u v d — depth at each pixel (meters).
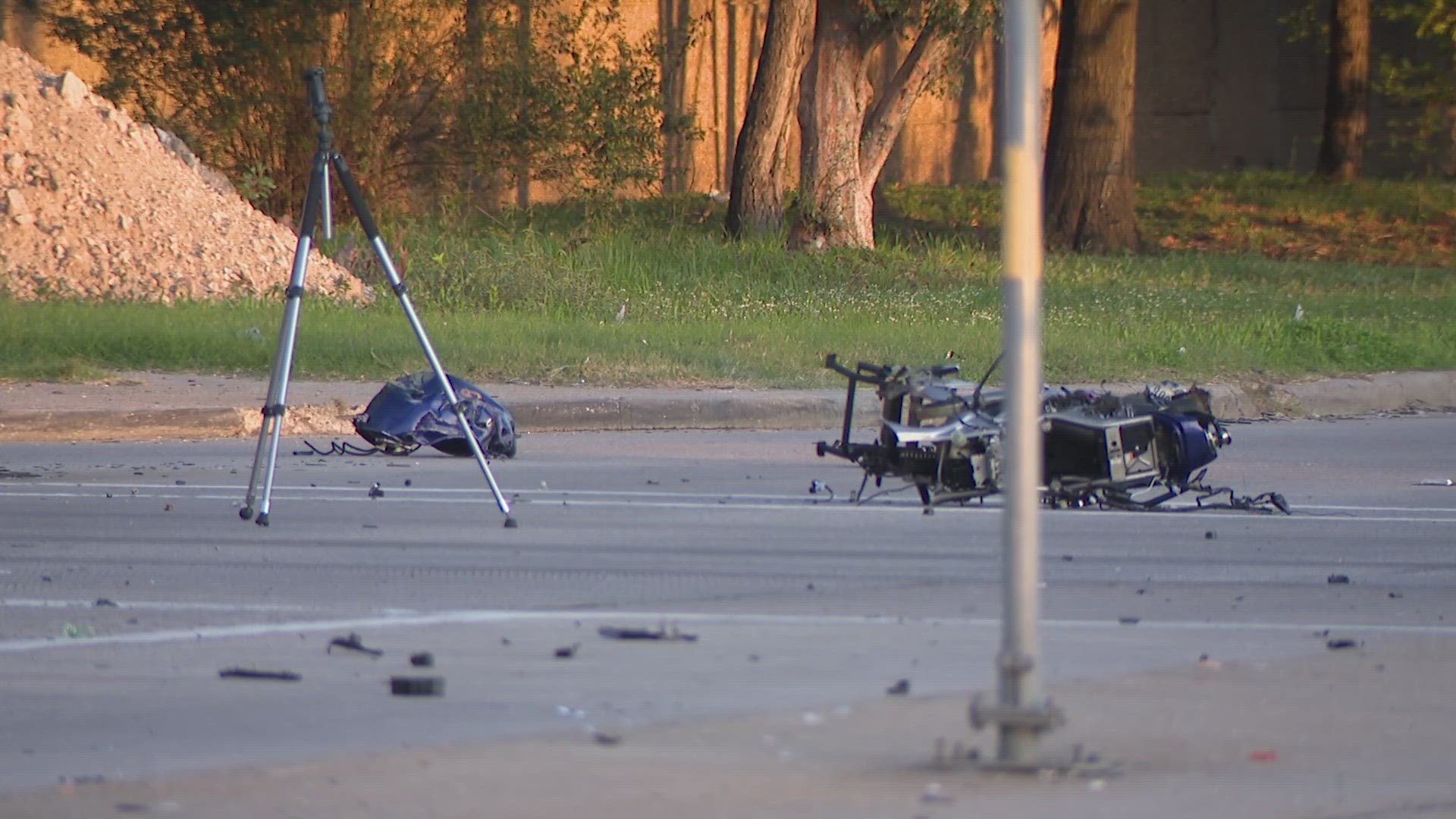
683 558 32.88
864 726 21.12
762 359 61.31
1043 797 18.42
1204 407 40.09
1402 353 69.25
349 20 102.25
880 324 72.12
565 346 61.38
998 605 28.77
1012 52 17.73
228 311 67.38
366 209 35.41
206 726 21.00
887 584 30.59
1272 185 140.75
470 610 28.02
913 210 124.94
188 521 36.16
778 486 42.41
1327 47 150.12
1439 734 21.14
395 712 21.69
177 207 78.81
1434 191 138.00
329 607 28.11
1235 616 28.31
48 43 104.94
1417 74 143.25
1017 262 17.81
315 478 42.41
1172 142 159.62
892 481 43.31
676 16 125.31
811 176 97.19
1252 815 18.08
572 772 19.22
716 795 18.42
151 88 100.50
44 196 76.06
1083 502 39.66
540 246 87.50
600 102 105.81
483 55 105.00
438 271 78.50
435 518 37.06
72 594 28.92
